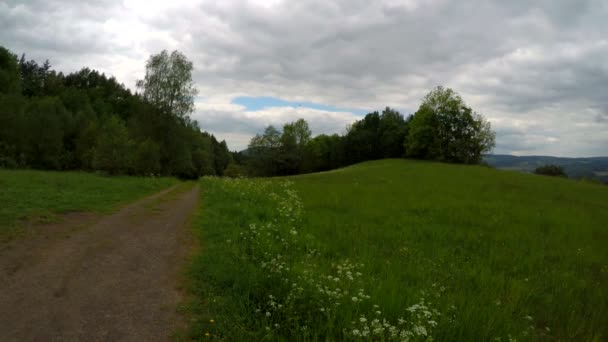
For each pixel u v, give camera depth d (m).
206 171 76.94
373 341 4.01
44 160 39.75
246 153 95.56
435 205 16.86
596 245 10.91
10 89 45.31
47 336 4.12
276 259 6.75
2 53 49.88
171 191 21.22
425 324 4.38
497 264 8.55
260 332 4.25
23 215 9.91
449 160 68.00
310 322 4.34
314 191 20.98
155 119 45.09
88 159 40.66
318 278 5.50
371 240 9.88
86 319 4.57
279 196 15.48
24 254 7.02
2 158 34.62
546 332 5.36
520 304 6.10
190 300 5.22
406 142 75.50
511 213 15.78
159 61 46.62
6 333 4.14
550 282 7.43
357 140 85.00
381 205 16.14
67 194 14.37
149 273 6.32
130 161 30.61
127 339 4.13
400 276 6.84
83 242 8.15
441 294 6.17
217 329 4.36
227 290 5.47
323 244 8.72
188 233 9.40
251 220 10.34
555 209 17.94
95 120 53.91
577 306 6.19
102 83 107.00
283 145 91.19
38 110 41.78
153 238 8.80
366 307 4.71
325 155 94.19
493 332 4.67
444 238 10.68
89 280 5.90
